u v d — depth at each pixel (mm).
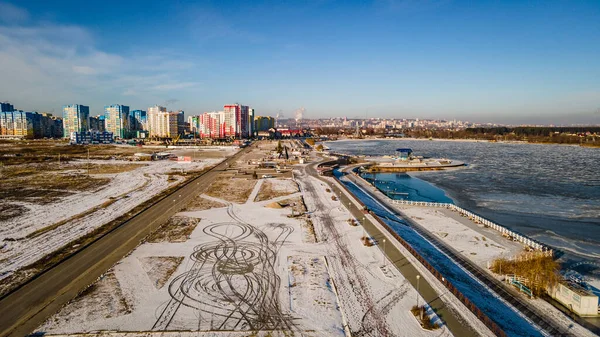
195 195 89625
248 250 52375
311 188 100000
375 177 137625
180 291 39750
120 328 32625
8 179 110688
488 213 83062
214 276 43688
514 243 59625
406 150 179250
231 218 69125
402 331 32906
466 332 32656
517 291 43062
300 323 34062
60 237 56719
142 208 75750
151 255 50000
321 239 57312
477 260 52344
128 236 57938
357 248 53406
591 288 45500
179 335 31734
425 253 54344
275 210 75375
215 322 33875
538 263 43562
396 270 45969
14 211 72625
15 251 50594
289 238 57719
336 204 80938
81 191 93375
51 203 79750
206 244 54656
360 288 41125
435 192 108125
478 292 42438
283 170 133625
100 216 69188
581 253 57938
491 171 148750
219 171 132375
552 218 78500
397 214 78062
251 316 35031
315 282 42406
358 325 33906
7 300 37250
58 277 42688
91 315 34625
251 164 152500
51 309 35688
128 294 38906
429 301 38219
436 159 183875
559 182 122125
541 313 38344
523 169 153750
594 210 85125
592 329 35562
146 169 136625
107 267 45781
